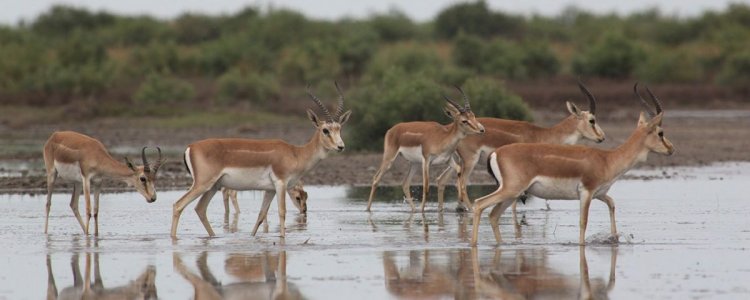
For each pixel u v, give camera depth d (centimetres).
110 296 4450
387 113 11019
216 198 8269
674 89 18312
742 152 10900
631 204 7306
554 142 7181
